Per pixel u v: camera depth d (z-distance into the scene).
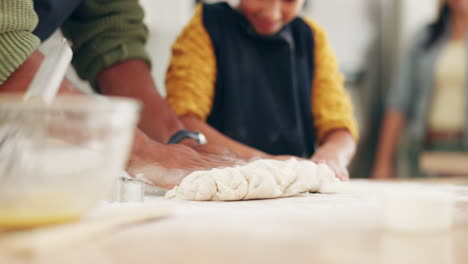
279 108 1.27
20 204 0.22
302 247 0.22
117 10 0.83
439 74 2.16
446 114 2.16
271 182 0.51
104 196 0.26
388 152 2.37
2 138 0.23
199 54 1.19
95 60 0.82
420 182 0.92
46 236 0.21
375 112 2.51
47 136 0.23
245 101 1.24
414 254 0.21
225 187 0.49
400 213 0.24
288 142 1.26
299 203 0.42
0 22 0.48
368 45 2.45
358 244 0.22
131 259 0.20
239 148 0.93
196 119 1.06
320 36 1.34
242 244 0.22
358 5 2.39
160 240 0.23
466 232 0.25
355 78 2.40
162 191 0.64
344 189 0.39
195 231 0.25
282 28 1.25
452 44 2.19
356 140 1.26
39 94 0.26
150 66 0.87
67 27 0.86
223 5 1.28
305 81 1.30
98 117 0.24
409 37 2.53
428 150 2.23
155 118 0.80
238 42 1.24
